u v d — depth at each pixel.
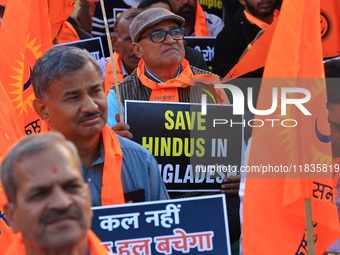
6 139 5.55
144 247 4.97
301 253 5.35
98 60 8.98
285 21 5.47
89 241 3.60
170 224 4.98
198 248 4.99
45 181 3.36
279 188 5.38
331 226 5.39
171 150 6.36
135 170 5.39
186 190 6.38
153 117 6.36
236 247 6.53
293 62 5.46
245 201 5.39
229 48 9.34
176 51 6.94
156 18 6.92
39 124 6.56
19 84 6.61
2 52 6.62
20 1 6.66
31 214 3.35
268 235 5.36
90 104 5.11
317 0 5.46
